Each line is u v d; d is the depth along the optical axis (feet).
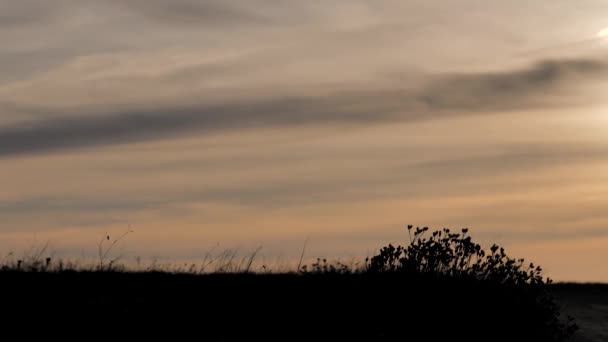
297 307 33.73
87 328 30.25
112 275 38.75
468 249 34.40
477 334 32.07
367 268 35.32
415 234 34.96
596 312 40.63
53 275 37.55
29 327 29.84
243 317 32.65
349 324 31.96
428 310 32.42
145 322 31.42
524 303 33.24
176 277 39.06
